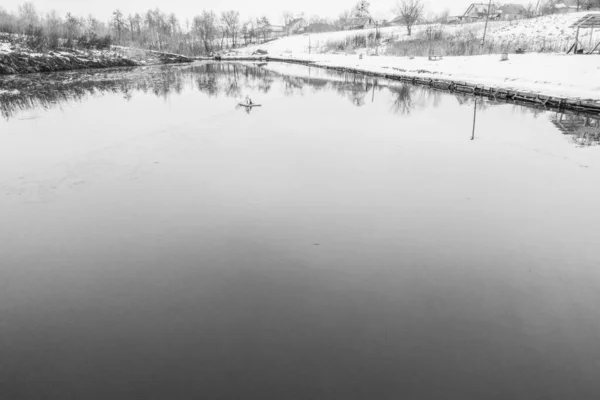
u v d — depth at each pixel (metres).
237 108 18.55
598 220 6.83
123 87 27.50
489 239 6.20
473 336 4.15
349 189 8.20
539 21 49.47
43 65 39.91
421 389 3.48
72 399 3.41
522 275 5.27
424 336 4.15
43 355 3.93
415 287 5.01
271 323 4.35
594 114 15.50
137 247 5.98
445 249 5.91
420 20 80.19
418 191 8.10
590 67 21.55
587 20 26.66
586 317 4.44
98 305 4.69
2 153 10.93
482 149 11.24
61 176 8.95
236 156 10.42
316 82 32.22
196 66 54.16
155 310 4.59
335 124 14.78
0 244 6.08
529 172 9.27
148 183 8.52
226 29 101.81
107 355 3.91
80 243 6.11
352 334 4.18
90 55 48.16
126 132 13.52
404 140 12.25
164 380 3.59
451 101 20.91
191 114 16.92
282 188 8.25
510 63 27.95
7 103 19.97
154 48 74.19
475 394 3.44
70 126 14.53
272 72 43.22
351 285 5.05
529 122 14.93
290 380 3.57
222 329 4.27
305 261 5.60
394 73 35.12
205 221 6.80
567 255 5.74
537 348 3.99
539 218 6.91
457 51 42.00
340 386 3.51
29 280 5.19
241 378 3.60
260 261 5.61
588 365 3.77
